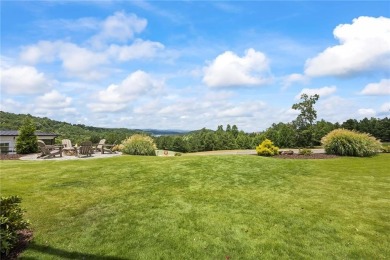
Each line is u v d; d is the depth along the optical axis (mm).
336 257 4441
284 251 4586
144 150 18109
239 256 4434
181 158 12797
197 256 4410
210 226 5422
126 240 4836
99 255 4375
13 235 4457
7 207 4566
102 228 5273
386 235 5152
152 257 4355
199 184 8398
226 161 11547
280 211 6246
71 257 4301
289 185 8422
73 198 6969
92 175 9383
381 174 9867
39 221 5535
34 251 4441
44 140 27844
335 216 5984
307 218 5863
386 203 6820
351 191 7820
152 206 6441
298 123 31609
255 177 9258
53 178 8984
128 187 8016
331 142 15906
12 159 15969
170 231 5184
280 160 12203
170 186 8156
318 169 10617
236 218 5816
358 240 4965
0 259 4191
